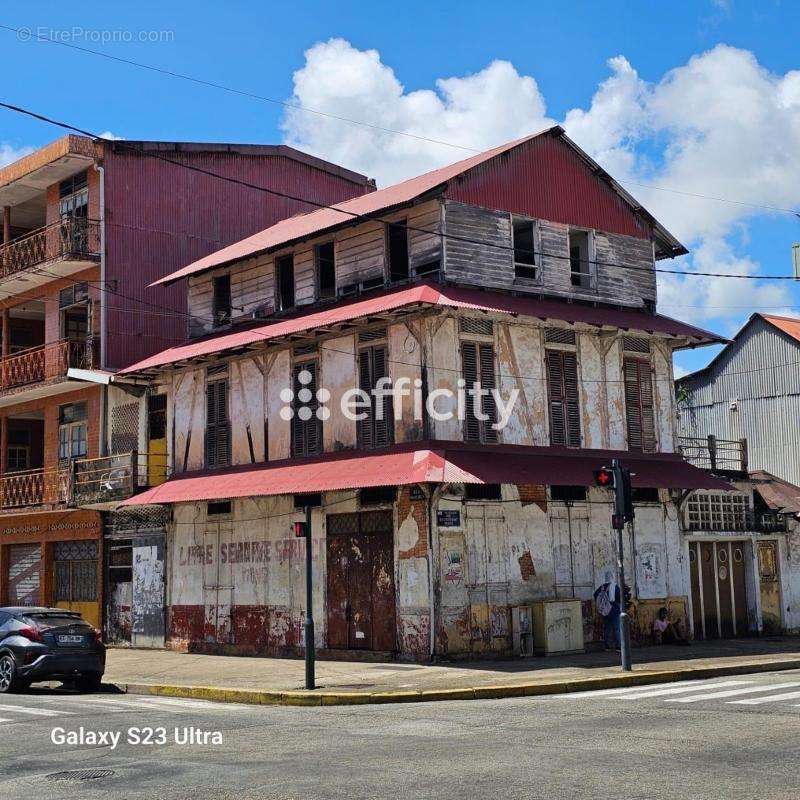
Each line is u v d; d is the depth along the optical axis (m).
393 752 10.29
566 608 21.61
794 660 19.72
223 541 25.33
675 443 25.44
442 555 20.52
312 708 15.16
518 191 23.73
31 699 16.78
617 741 10.56
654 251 26.50
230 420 25.62
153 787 8.87
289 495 23.73
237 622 24.66
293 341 24.02
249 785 8.82
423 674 18.33
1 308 34.41
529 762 9.47
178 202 31.92
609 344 24.47
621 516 18.34
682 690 15.62
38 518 31.95
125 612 28.28
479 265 22.66
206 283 28.28
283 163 34.44
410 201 22.00
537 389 22.89
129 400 29.12
